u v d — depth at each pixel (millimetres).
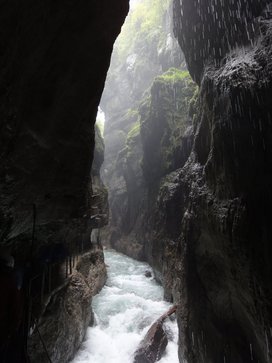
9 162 5160
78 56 5754
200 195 10133
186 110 25672
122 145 47125
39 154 5898
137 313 17781
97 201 18922
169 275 19875
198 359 10539
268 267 6738
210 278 10211
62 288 11305
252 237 7102
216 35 10055
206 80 9719
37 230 8234
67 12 4875
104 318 17250
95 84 6473
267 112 6910
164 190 23344
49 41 4836
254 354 8680
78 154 7109
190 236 11203
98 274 20906
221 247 8648
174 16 12852
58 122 6090
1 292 4062
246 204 7398
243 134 7559
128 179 37406
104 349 14523
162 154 26328
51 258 9289
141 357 13734
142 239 32250
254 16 8516
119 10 6082
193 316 10992
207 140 10609
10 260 4383
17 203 6145
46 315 9594
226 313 9656
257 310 7285
